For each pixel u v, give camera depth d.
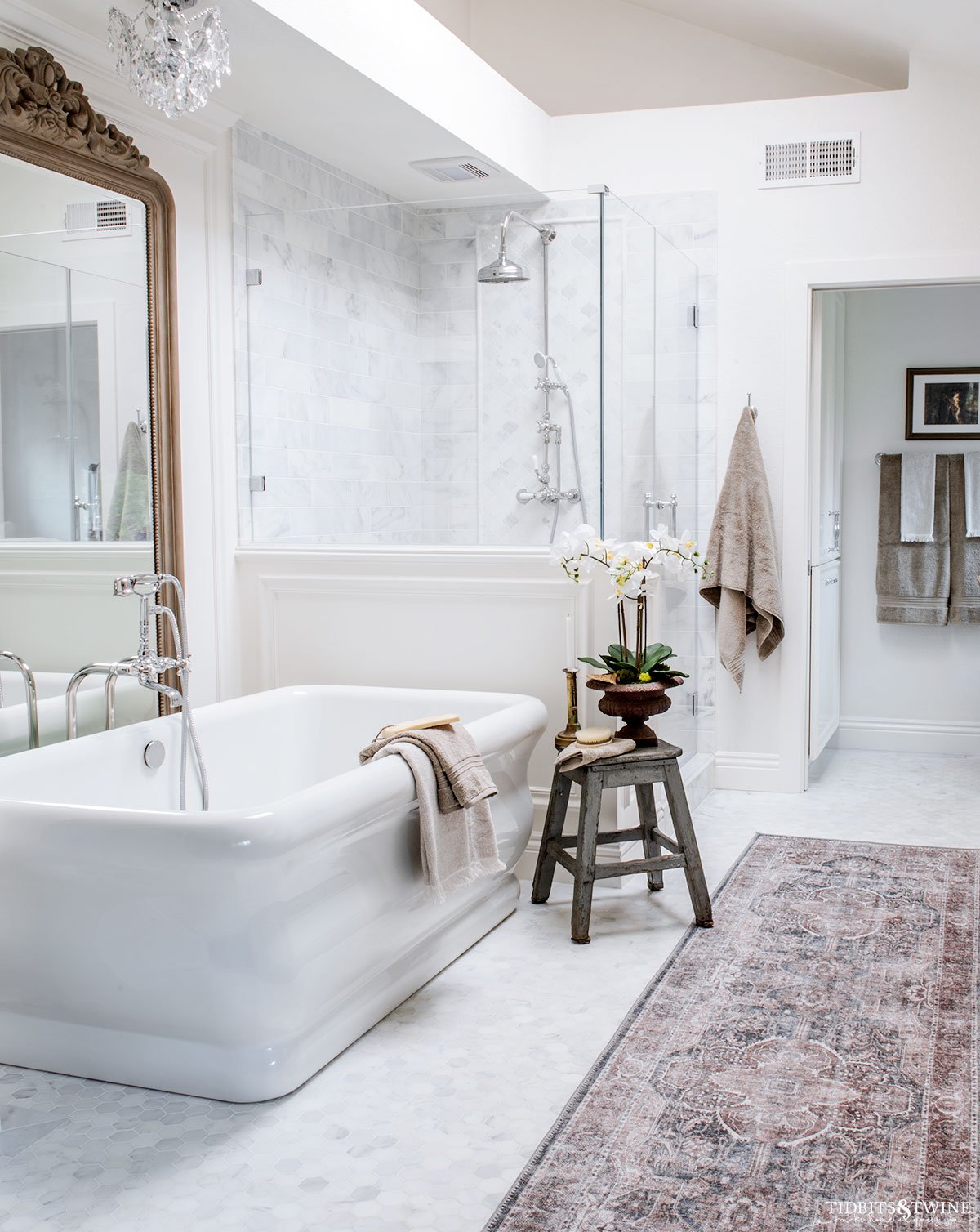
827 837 4.13
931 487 5.47
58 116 2.96
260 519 4.01
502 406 3.83
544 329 3.77
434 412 3.88
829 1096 2.26
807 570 4.78
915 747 5.67
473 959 3.02
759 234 4.67
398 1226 1.87
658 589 3.84
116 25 2.59
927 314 5.52
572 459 3.75
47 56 2.92
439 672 3.84
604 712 3.29
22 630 2.95
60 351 3.05
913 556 5.54
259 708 3.49
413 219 3.87
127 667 2.94
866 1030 2.55
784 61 5.00
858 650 5.73
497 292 3.81
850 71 4.86
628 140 4.79
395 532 3.94
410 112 3.70
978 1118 2.17
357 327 3.91
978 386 5.49
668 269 4.31
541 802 3.74
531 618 3.73
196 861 2.15
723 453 4.77
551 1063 2.44
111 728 2.97
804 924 3.23
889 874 3.67
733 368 4.73
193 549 3.72
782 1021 2.61
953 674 5.61
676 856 3.21
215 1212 1.92
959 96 4.44
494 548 3.81
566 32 5.25
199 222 3.67
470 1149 2.11
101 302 3.19
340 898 2.41
